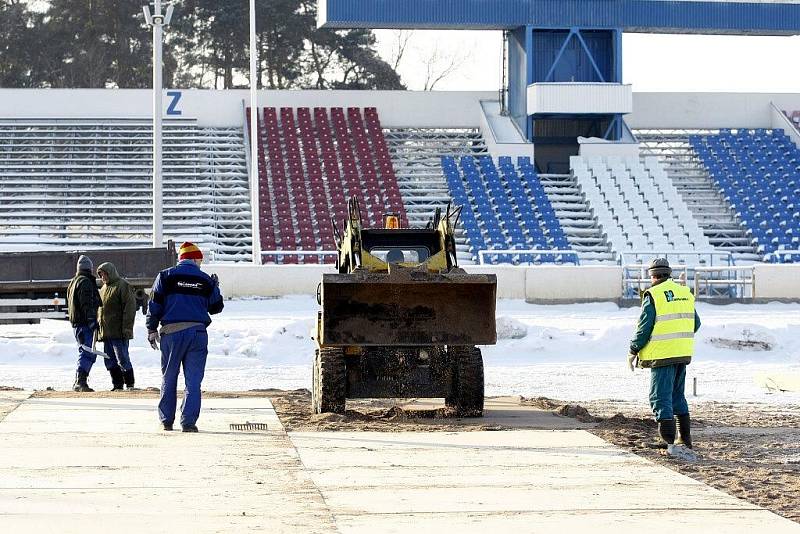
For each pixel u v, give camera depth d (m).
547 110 165.00
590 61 169.50
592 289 130.75
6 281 104.56
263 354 78.88
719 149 181.38
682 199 167.62
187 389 40.81
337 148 174.50
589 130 176.75
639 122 186.25
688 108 187.12
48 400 50.38
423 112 182.00
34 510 26.94
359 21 162.25
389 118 182.00
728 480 32.12
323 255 149.12
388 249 50.28
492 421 45.56
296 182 166.50
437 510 27.34
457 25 165.25
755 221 163.00
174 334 40.75
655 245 154.12
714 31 170.88
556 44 170.12
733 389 62.91
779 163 177.38
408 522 25.97
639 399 58.22
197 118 181.12
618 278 130.88
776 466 34.97
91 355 57.53
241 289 129.62
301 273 130.50
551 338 83.44
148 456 35.00
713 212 166.50
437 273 45.28
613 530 25.27
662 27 168.12
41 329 99.94
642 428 43.50
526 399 54.25
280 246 153.12
